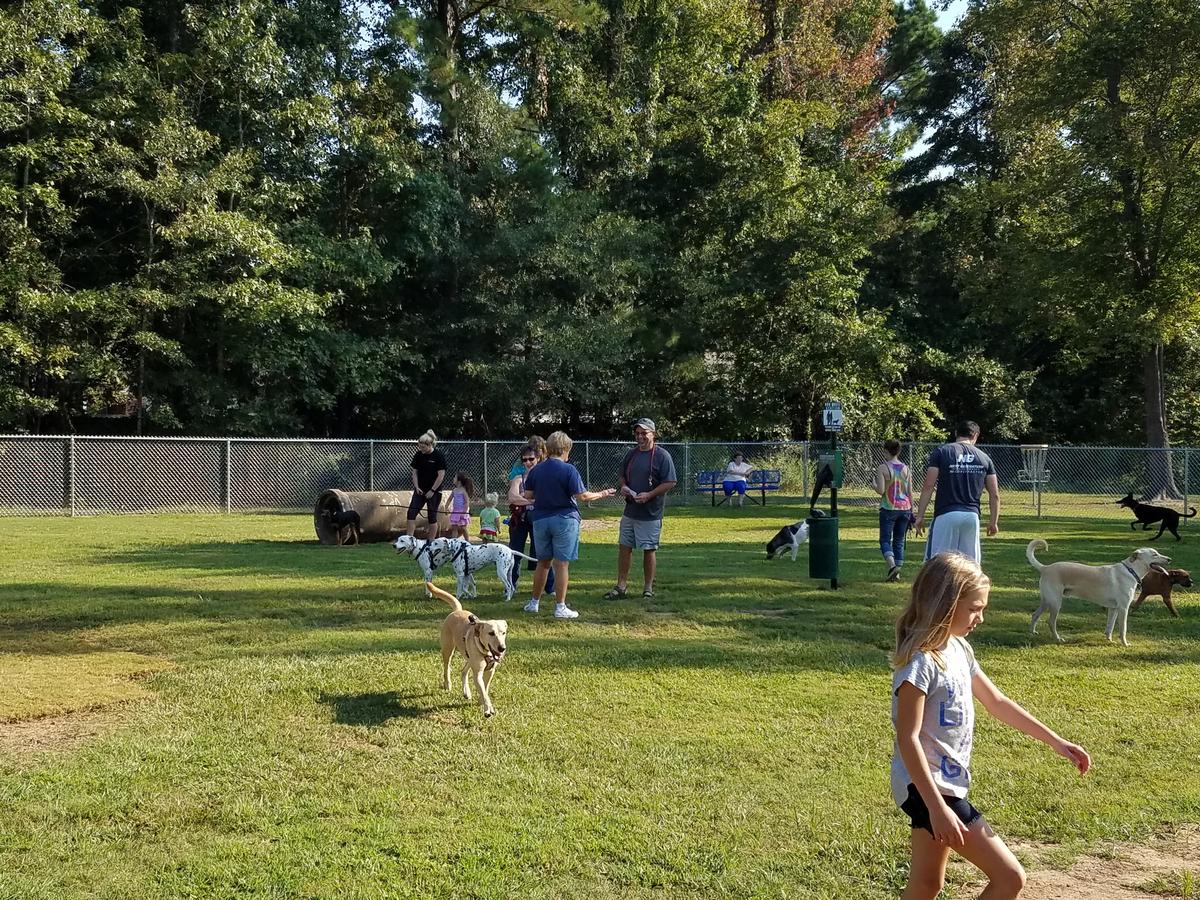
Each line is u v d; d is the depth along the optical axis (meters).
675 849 4.12
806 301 32.78
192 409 25.72
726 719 5.95
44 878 3.80
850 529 19.05
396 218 29.59
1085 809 4.61
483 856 4.03
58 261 25.00
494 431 33.06
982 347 39.28
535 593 9.46
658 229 32.69
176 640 7.90
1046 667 7.37
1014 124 29.80
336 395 29.08
